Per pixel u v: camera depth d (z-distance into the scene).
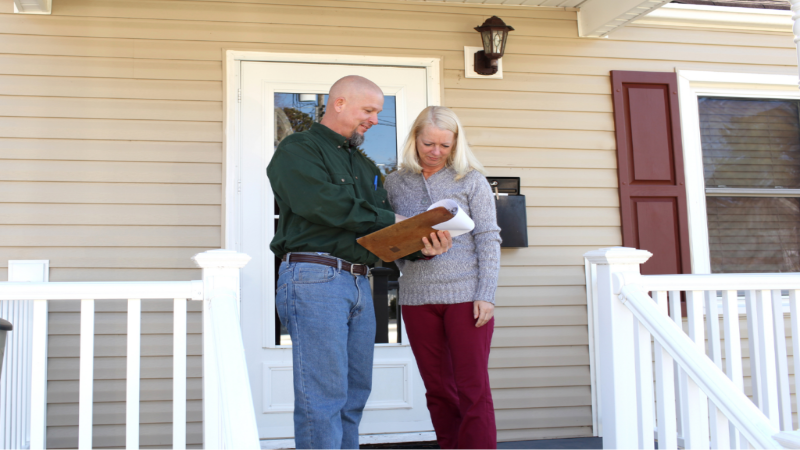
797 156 3.76
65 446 2.90
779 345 2.42
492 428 2.04
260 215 3.10
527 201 3.37
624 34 3.57
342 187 1.83
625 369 2.20
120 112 3.07
